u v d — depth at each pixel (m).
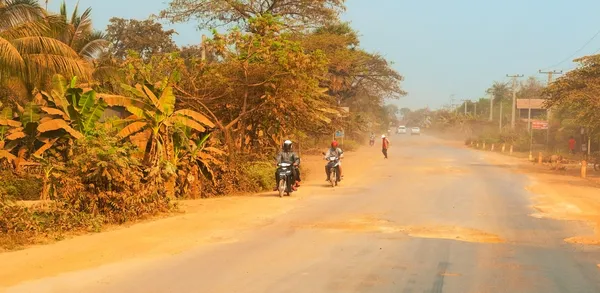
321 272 9.34
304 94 23.84
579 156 49.66
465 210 17.14
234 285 8.47
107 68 27.58
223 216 15.58
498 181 27.61
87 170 13.64
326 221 14.92
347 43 54.75
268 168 24.75
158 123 18.81
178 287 8.32
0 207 11.98
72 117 19.66
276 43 22.72
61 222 12.68
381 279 8.90
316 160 43.47
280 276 9.05
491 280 8.91
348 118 62.88
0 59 21.95
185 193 20.48
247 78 22.78
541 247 11.66
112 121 18.88
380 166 37.56
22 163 20.14
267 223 14.53
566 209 17.56
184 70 22.72
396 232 13.30
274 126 27.05
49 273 9.05
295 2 39.78
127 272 9.22
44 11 24.75
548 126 60.91
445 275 9.21
